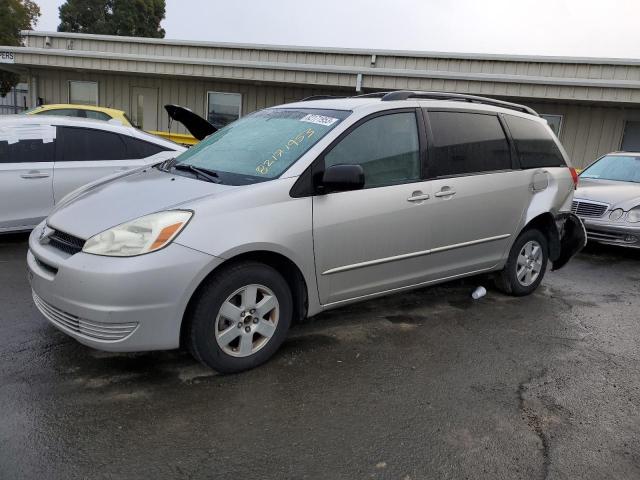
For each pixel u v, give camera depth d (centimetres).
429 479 245
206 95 1451
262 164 358
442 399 317
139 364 338
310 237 343
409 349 386
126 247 291
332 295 369
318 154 351
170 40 1501
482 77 1183
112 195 344
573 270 664
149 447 257
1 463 239
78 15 4650
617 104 1183
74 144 605
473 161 446
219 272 313
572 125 1255
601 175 885
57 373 321
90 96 1518
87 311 287
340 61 1412
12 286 468
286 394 312
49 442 256
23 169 570
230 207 314
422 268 420
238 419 284
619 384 348
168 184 350
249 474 242
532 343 410
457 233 433
